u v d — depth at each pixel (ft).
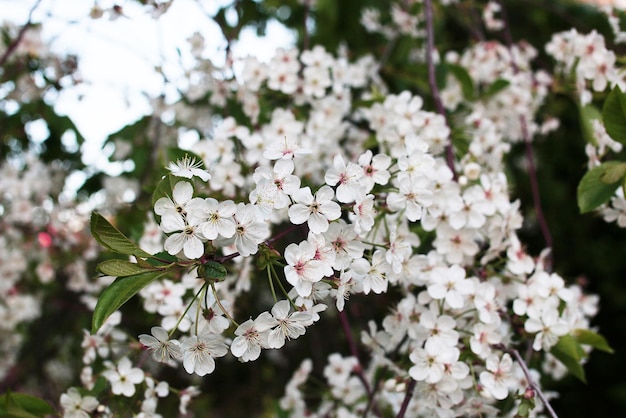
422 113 1.94
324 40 3.15
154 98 2.55
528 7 3.86
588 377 4.37
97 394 1.69
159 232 1.95
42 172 2.86
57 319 3.40
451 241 1.71
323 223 1.38
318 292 1.41
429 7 2.17
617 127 1.67
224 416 4.59
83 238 2.85
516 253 1.74
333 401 2.13
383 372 1.86
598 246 4.37
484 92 2.38
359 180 1.45
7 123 2.82
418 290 1.86
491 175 1.88
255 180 1.38
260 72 2.11
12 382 3.33
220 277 1.35
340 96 2.22
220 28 2.21
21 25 2.53
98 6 2.13
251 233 1.35
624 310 4.35
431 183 1.61
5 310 2.92
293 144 1.48
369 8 3.17
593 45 1.96
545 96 2.74
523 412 1.56
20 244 2.91
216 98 2.28
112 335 1.83
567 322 1.77
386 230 1.58
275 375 4.41
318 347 3.47
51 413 1.67
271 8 3.13
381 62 2.81
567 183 4.48
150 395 1.71
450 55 2.68
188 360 1.36
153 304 1.78
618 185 1.74
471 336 1.61
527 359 1.82
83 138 2.79
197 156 1.90
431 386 1.60
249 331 1.36
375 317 3.05
